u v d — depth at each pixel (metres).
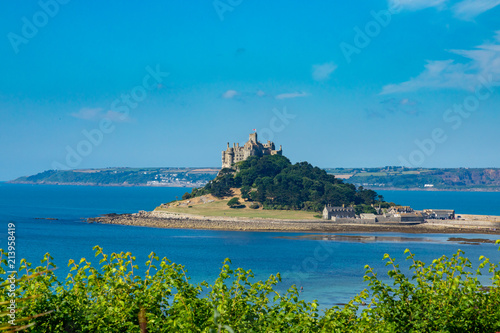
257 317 23.56
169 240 192.38
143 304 21.91
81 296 22.42
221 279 23.48
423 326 23.22
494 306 23.45
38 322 20.70
